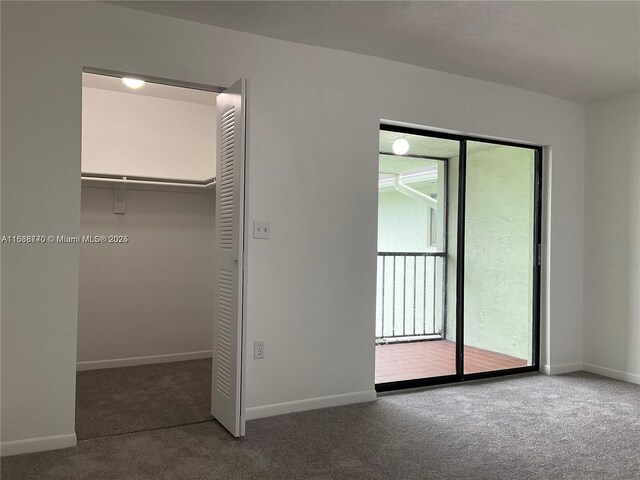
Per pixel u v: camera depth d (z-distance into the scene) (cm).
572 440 271
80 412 309
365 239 338
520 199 424
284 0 259
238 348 266
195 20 284
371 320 341
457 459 245
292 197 314
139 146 438
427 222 387
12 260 245
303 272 317
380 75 343
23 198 247
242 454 248
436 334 389
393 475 227
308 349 319
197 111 463
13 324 246
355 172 335
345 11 271
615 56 330
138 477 222
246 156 262
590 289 436
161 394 348
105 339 427
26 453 247
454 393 359
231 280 274
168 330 452
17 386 246
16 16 246
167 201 452
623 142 412
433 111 364
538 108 415
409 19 280
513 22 281
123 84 405
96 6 263
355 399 334
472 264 402
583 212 442
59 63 254
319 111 322
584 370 437
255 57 302
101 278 425
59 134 254
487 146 409
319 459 243
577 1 254
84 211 419
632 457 251
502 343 416
